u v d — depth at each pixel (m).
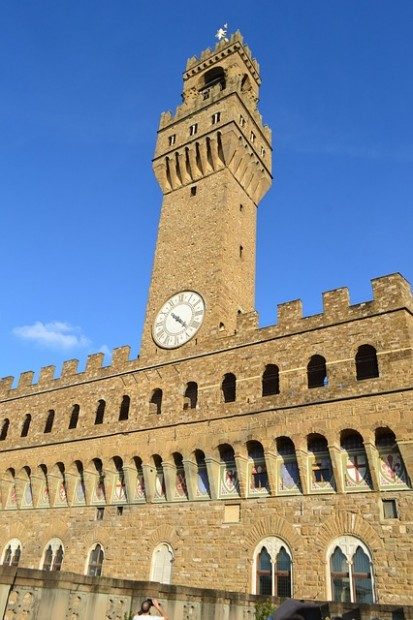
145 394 46.25
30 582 19.19
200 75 68.62
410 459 31.17
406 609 22.22
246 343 41.56
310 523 33.72
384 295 36.22
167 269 53.44
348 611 23.55
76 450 48.47
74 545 45.00
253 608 25.92
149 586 22.22
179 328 48.19
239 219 55.44
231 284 50.19
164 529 40.16
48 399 54.72
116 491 45.09
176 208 57.50
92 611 20.52
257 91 70.31
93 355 53.03
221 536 37.03
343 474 33.84
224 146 56.09
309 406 36.00
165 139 62.66
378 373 34.19
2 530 51.53
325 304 38.78
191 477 40.25
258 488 37.16
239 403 39.56
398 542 30.31
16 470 52.91
